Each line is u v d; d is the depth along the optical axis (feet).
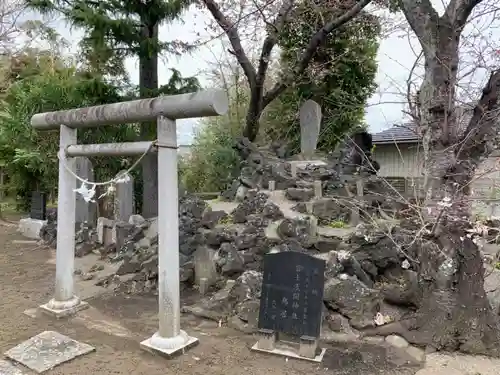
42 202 30.17
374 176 21.95
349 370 10.64
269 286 12.00
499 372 10.51
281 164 23.24
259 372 10.58
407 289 13.08
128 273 18.69
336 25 30.35
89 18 25.96
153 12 28.35
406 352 11.53
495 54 12.50
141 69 30.83
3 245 26.89
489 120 11.81
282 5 29.89
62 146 14.44
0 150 35.91
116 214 25.12
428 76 12.55
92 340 12.53
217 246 17.22
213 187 41.57
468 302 11.84
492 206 16.61
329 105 37.60
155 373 10.50
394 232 14.74
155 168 28.78
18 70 45.11
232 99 46.96
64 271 14.66
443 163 12.28
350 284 13.00
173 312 11.75
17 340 12.42
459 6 12.46
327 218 18.37
